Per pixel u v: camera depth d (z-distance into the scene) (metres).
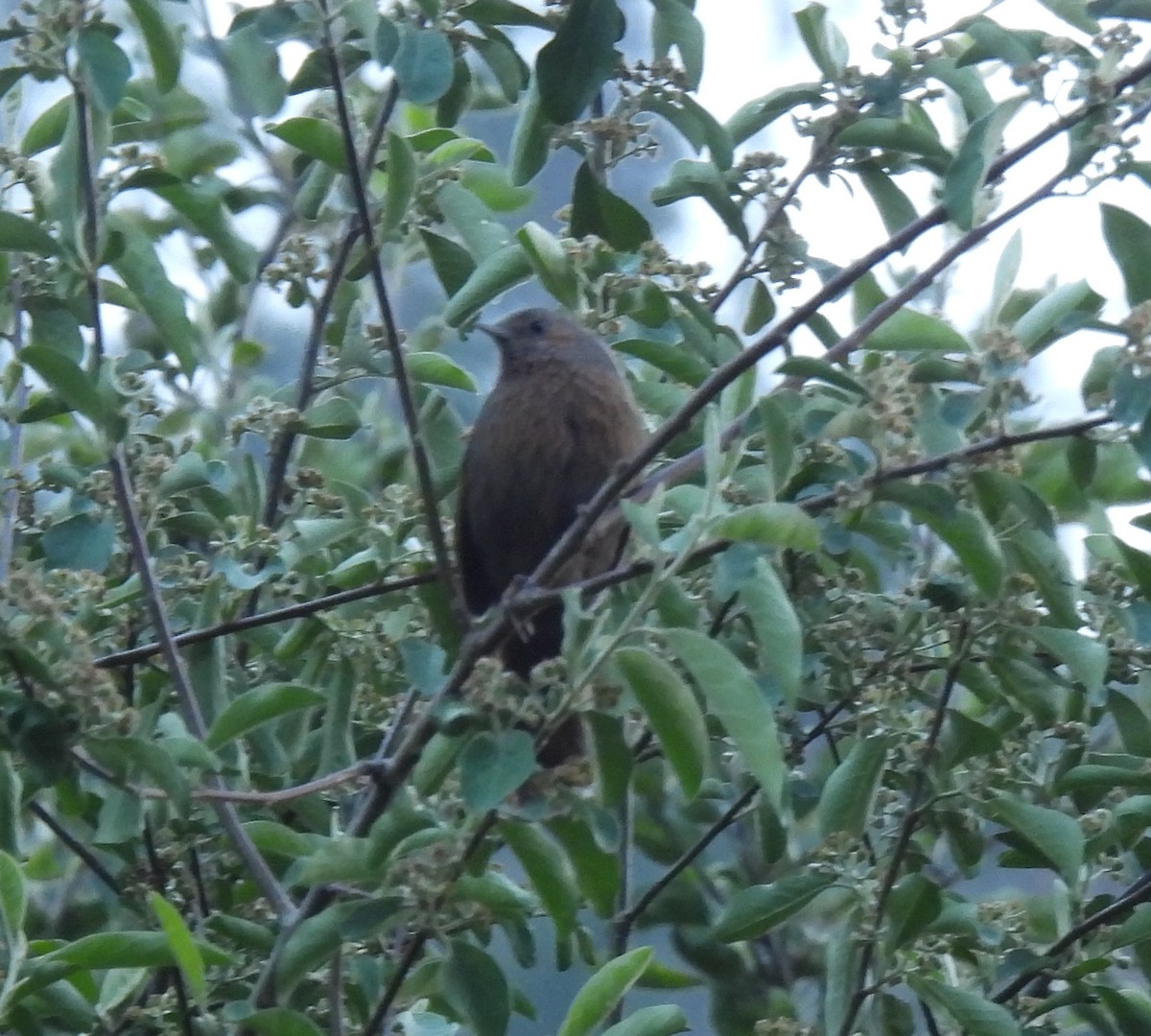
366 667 9.05
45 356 7.68
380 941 8.46
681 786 6.82
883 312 8.20
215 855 8.91
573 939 8.49
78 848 8.51
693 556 7.25
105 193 8.52
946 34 9.03
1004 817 8.27
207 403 12.08
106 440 7.97
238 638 10.19
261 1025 7.06
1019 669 8.46
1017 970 8.84
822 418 7.84
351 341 10.06
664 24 9.36
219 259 12.23
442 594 9.19
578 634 6.94
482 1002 7.03
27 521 9.71
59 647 7.10
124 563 9.37
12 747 7.00
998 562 7.65
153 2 8.18
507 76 9.29
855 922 8.60
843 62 9.38
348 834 7.66
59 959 6.96
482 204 9.91
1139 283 8.05
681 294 9.48
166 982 8.89
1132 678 9.15
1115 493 10.05
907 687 8.81
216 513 9.91
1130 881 9.58
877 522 8.67
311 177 10.18
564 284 8.89
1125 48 7.77
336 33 8.86
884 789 9.34
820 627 8.88
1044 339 8.29
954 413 7.69
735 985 11.04
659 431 8.09
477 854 7.40
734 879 11.58
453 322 9.15
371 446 12.27
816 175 9.70
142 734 8.07
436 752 7.33
